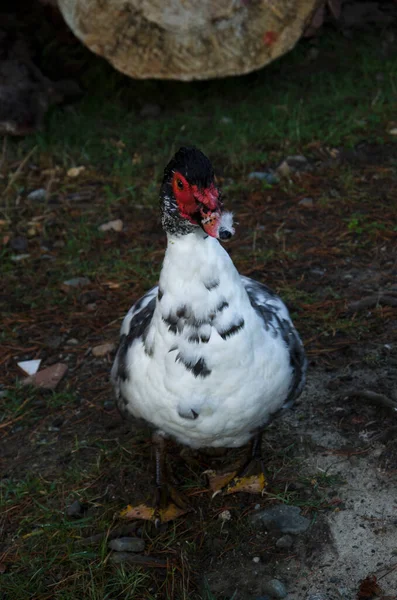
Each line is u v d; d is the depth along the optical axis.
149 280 2.39
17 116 2.98
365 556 1.78
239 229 2.54
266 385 1.73
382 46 3.45
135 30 2.81
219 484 1.91
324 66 3.36
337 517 1.83
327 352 2.15
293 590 1.75
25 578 1.81
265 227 2.54
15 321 2.33
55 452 2.02
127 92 3.28
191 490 1.92
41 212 2.68
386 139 2.88
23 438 2.06
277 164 2.83
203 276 1.66
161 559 1.82
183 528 1.86
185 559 1.81
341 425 1.99
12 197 2.76
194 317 1.67
